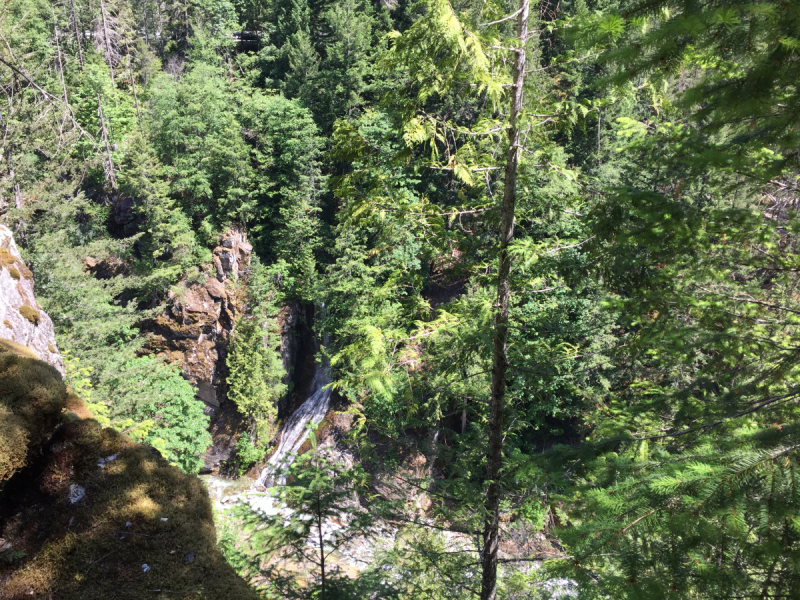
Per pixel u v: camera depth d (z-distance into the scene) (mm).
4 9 17344
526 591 9344
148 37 45625
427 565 7855
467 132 6793
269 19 42062
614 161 22641
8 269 11180
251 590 6145
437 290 26250
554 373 8172
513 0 8078
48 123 17359
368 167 7094
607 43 3340
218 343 28250
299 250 29359
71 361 17734
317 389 28359
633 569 3336
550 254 6715
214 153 29781
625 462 4273
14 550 6102
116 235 31062
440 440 13898
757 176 4074
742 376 6066
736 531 2982
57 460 7000
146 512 6738
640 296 6000
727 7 2662
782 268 5824
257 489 24953
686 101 3463
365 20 33188
